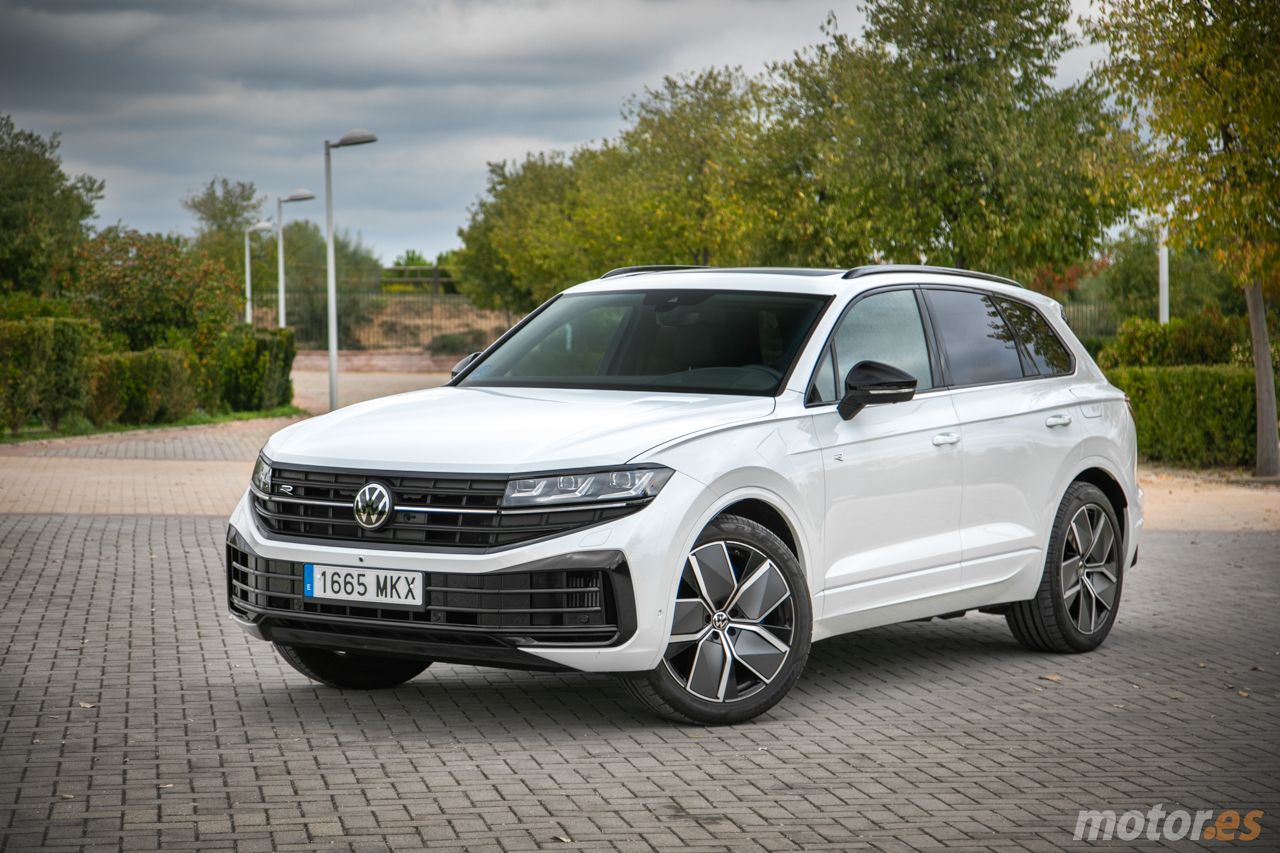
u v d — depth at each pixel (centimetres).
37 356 2338
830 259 2591
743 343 679
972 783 535
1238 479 1848
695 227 3603
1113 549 819
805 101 3066
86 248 3206
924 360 724
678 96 3719
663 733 604
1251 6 1755
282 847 450
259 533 611
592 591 569
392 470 587
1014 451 748
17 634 809
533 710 645
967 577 721
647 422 604
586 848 454
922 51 2402
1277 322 2267
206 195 7394
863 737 604
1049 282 4481
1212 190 1786
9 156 4869
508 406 640
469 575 567
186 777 527
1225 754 583
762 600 616
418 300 7575
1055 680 728
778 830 475
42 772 531
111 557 1110
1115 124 1914
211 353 3114
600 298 745
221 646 784
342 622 586
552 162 6016
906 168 2398
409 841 457
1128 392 2080
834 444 650
